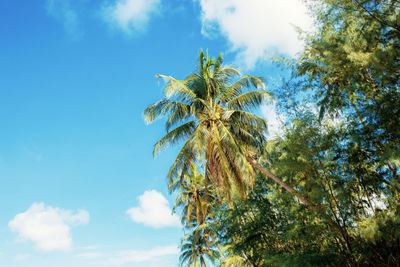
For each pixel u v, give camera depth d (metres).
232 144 12.49
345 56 8.05
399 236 7.08
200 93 14.77
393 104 7.60
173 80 13.67
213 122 13.85
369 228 7.34
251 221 14.34
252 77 14.35
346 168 9.37
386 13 7.41
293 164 9.45
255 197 14.41
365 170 9.06
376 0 7.50
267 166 14.41
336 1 8.52
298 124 9.57
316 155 9.24
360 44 7.88
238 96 14.33
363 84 8.50
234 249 14.35
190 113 14.47
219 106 14.72
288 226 10.85
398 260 7.62
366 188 9.04
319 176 9.37
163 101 13.97
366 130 8.56
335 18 9.20
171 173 13.54
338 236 9.37
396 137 8.12
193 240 27.81
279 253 11.99
